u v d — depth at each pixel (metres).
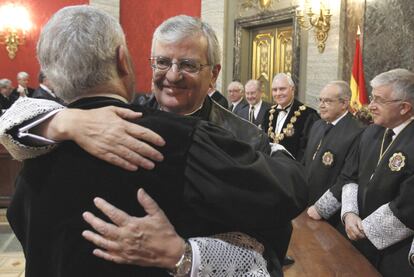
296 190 1.08
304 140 4.39
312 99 6.10
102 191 0.96
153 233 0.95
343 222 2.70
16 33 8.97
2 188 6.02
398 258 2.34
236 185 0.97
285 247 1.21
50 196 0.99
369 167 2.68
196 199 0.97
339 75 5.68
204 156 0.97
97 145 0.94
